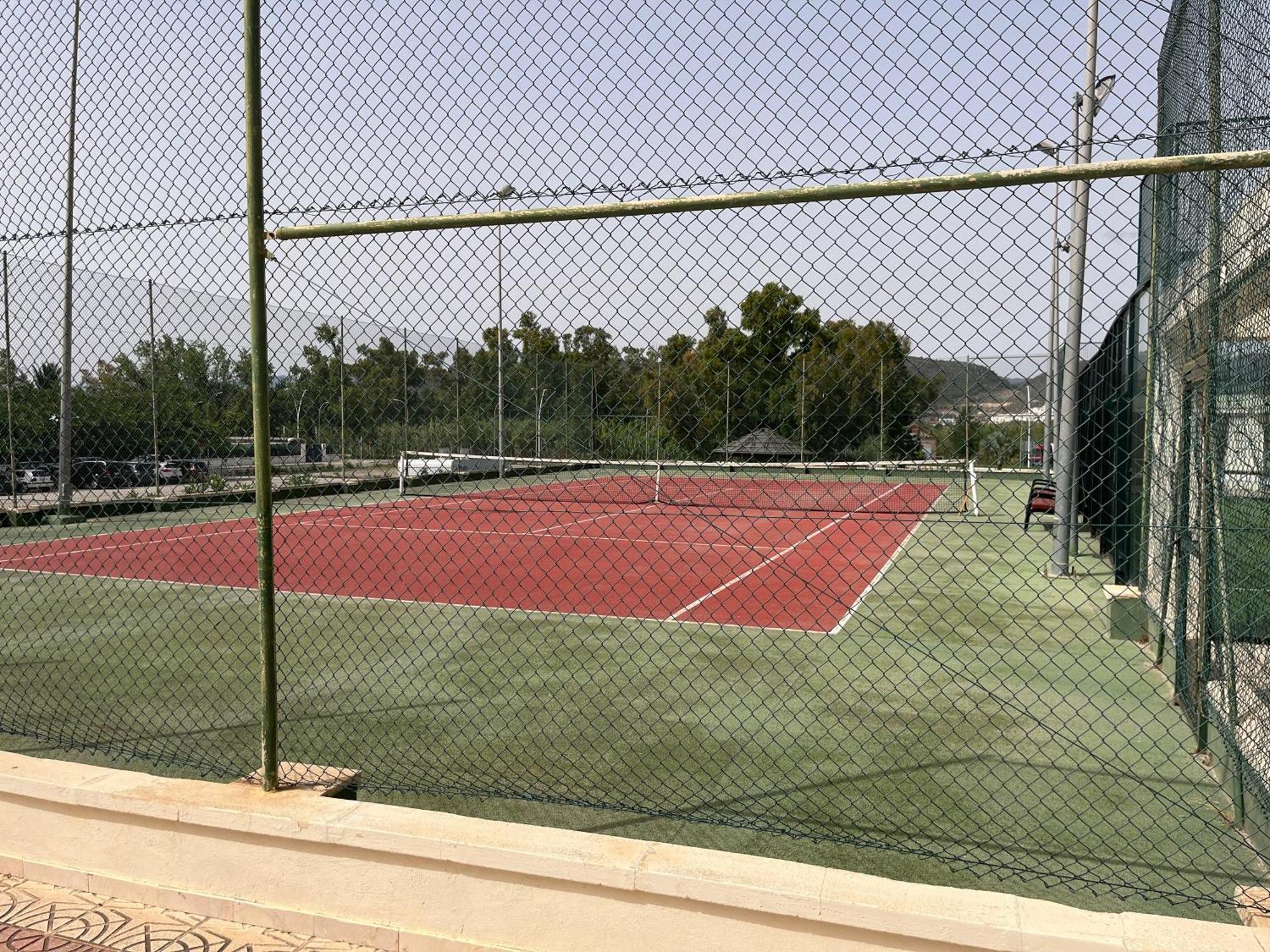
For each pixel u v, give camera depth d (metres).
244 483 12.98
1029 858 3.54
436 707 5.43
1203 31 3.93
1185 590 5.26
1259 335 3.56
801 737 4.89
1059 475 10.39
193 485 11.38
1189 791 4.18
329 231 3.25
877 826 3.82
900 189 2.72
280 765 3.51
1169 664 5.97
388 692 5.74
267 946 2.85
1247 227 3.54
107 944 2.86
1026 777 4.34
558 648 7.00
